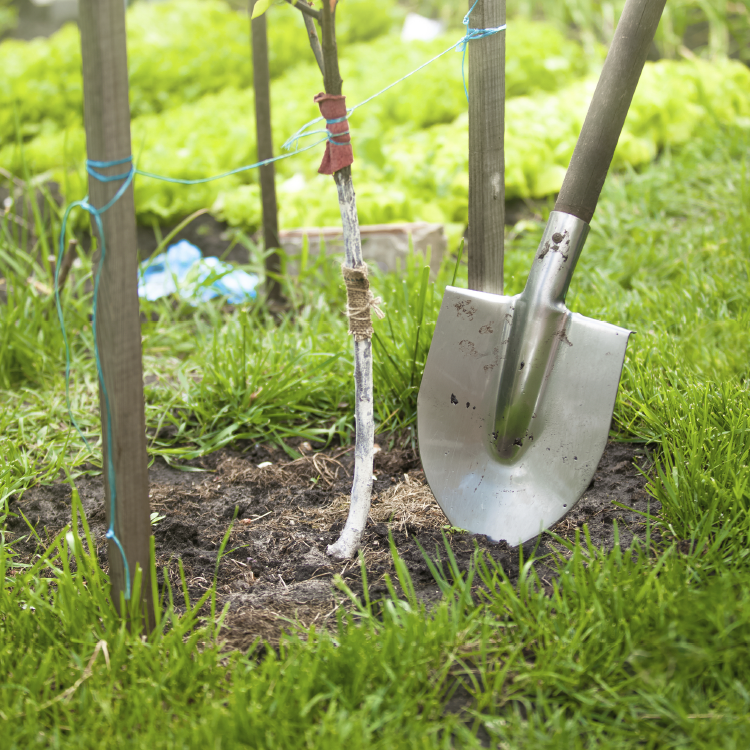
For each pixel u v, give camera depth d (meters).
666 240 3.29
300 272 3.18
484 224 1.88
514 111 4.50
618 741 1.16
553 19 6.53
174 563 1.71
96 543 1.84
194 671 1.29
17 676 1.30
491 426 1.77
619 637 1.30
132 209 1.24
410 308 2.42
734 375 2.19
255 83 2.84
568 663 1.27
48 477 2.12
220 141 4.51
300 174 4.44
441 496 1.77
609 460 2.03
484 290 1.92
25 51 6.46
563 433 1.69
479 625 1.38
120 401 1.29
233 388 2.40
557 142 4.23
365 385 1.60
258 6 1.38
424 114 4.91
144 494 1.36
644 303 2.73
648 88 4.52
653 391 2.12
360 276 1.53
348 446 2.26
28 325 2.79
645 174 4.00
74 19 8.73
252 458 2.24
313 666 1.25
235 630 1.44
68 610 1.41
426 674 1.28
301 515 1.92
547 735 1.17
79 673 1.29
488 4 1.74
